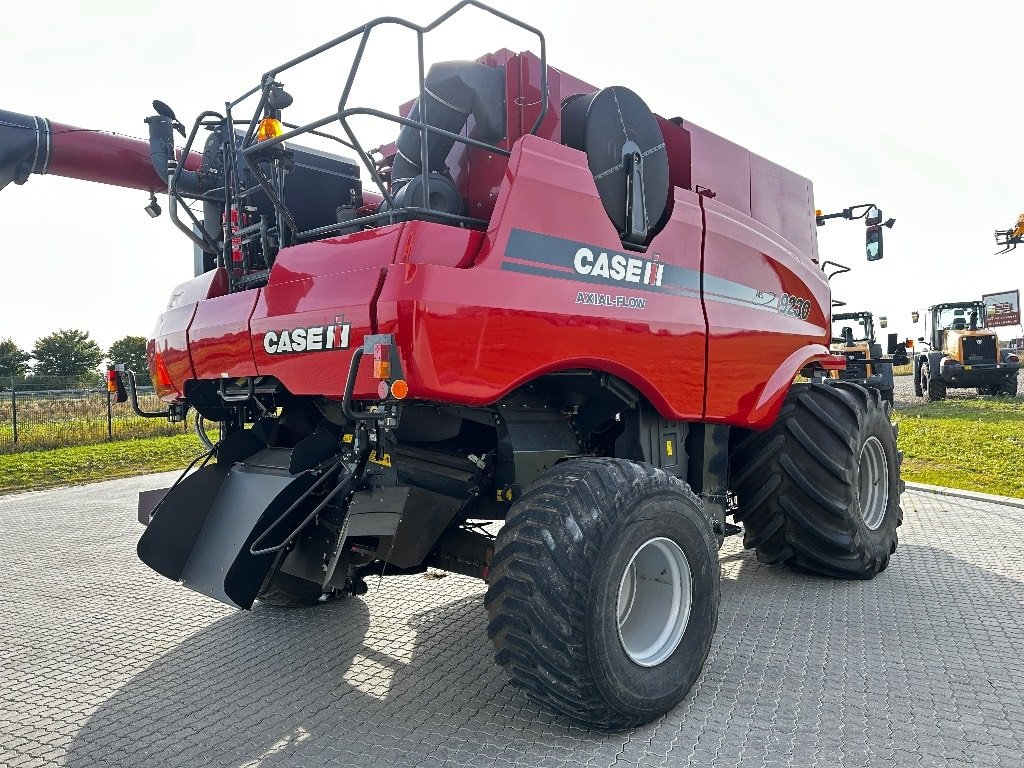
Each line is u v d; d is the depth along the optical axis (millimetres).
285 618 4199
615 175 3402
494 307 2820
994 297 37281
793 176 5262
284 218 3406
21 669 3506
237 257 3984
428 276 2668
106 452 13195
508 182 2975
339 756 2623
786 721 2832
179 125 4406
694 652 3033
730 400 3961
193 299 3977
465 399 2732
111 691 3236
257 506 3062
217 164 4367
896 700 2992
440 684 3252
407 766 2543
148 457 12555
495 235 2902
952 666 3336
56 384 28438
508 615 2662
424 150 2955
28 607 4480
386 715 2949
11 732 2855
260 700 3113
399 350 2621
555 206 3121
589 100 3402
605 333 3236
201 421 4168
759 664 3400
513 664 2688
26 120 4121
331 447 3064
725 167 4559
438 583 4871
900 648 3570
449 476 3229
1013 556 5305
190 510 3342
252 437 3629
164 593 4758
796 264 4758
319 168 4312
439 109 3520
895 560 5230
